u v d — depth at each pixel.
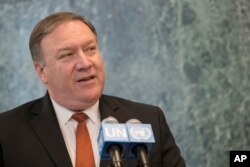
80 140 3.24
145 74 5.12
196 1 5.17
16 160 3.17
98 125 3.34
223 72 5.12
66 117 3.34
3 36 5.23
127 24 5.16
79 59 3.19
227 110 5.10
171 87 5.12
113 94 5.10
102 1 5.17
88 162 3.16
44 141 3.22
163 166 3.44
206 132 5.09
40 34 3.33
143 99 5.11
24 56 5.19
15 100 5.18
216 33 5.15
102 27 5.16
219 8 5.16
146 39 5.15
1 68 5.20
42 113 3.39
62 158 3.14
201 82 5.11
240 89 5.12
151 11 5.16
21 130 3.31
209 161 5.09
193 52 5.14
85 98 3.23
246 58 5.13
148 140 2.44
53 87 3.31
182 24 5.16
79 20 3.31
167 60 5.14
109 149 2.43
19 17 5.23
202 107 5.10
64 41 3.21
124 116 3.48
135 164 3.02
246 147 5.10
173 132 5.09
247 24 5.16
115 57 5.13
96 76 3.25
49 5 5.24
